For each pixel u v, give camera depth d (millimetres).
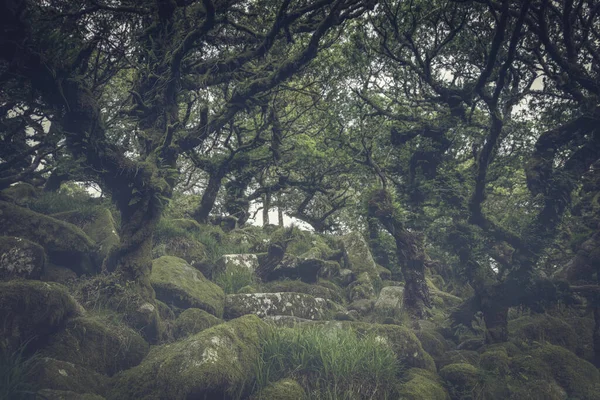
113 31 10648
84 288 9109
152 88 11133
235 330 7906
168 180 10773
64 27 9625
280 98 14883
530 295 11133
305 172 15617
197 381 6812
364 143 12672
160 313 9602
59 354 7098
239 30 11938
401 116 12820
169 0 10070
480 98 11859
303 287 13398
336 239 17984
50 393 6227
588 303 11758
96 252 10797
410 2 11703
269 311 11234
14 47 7910
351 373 7965
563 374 9625
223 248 14773
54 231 10336
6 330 6625
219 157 14062
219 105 14125
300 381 7832
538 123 12812
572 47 10930
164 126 11242
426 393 8180
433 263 12062
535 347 10641
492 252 12336
